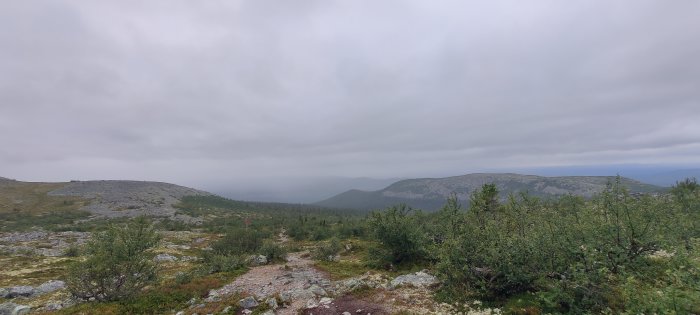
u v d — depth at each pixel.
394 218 31.72
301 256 47.28
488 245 17.45
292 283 25.70
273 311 18.77
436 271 19.47
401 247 31.28
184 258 50.66
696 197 23.16
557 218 17.44
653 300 11.48
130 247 23.16
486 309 15.41
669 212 16.78
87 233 84.69
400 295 19.11
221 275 31.12
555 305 14.08
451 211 29.47
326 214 164.38
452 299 17.30
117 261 22.39
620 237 14.89
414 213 35.19
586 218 16.50
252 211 176.38
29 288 29.36
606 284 13.56
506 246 16.77
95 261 21.86
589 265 14.12
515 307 15.10
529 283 16.52
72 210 146.25
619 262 14.31
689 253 12.98
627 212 15.36
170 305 21.73
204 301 21.98
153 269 24.12
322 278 27.98
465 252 17.77
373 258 33.84
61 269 41.66
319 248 46.47
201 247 66.12
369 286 21.67
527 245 16.12
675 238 14.42
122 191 196.88
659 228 14.82
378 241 34.56
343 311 17.50
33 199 166.00
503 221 21.34
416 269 27.95
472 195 29.41
